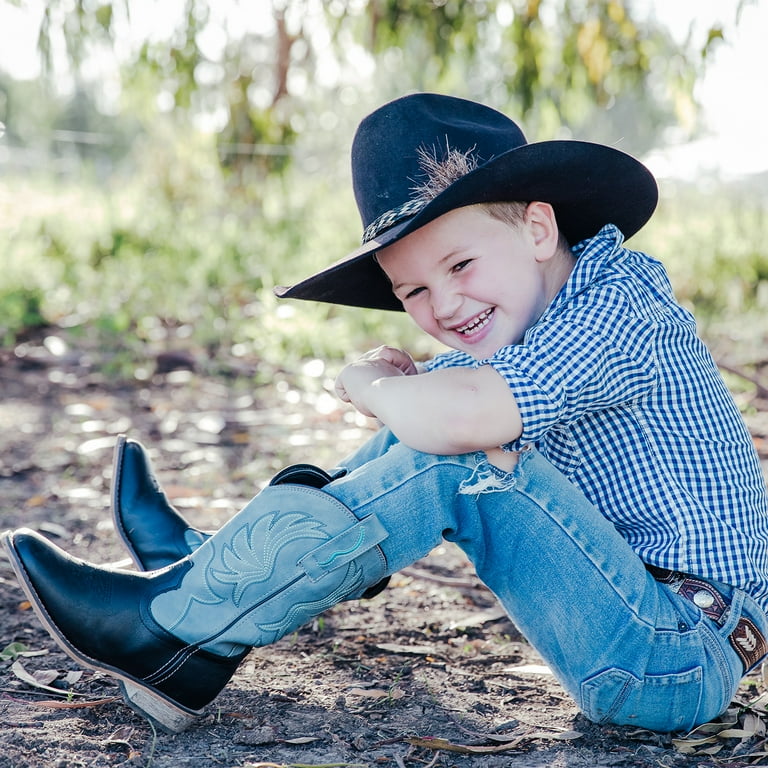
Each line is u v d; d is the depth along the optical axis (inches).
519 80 288.4
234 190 349.4
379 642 90.0
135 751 65.8
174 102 302.7
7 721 69.5
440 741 68.0
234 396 196.9
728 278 291.9
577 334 65.2
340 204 360.8
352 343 233.3
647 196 75.1
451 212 68.8
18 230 313.3
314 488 65.4
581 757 66.9
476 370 64.4
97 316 246.4
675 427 68.9
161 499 84.1
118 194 365.4
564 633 66.6
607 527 66.7
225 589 65.5
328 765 64.7
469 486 65.0
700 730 71.4
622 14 279.0
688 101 267.7
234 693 76.7
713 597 68.0
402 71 308.2
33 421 176.6
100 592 65.3
